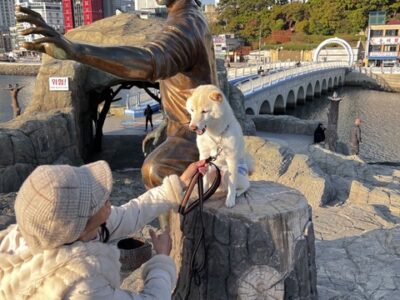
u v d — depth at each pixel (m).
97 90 12.36
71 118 10.95
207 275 2.76
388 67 57.44
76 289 1.40
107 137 15.71
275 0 87.56
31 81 57.75
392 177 9.90
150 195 2.30
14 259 1.48
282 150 8.28
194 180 2.40
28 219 1.38
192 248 2.82
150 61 3.32
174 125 4.32
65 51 2.84
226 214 2.61
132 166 12.07
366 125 27.12
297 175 7.70
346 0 71.50
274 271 2.66
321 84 47.66
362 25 70.44
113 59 3.10
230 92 14.73
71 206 1.40
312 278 2.98
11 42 114.62
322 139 16.39
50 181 1.40
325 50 66.12
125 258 4.71
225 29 86.69
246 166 2.94
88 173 1.55
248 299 2.68
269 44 78.75
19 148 8.86
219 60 14.37
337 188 8.26
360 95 47.25
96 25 12.07
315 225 6.25
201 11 4.22
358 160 10.72
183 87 4.11
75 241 1.50
